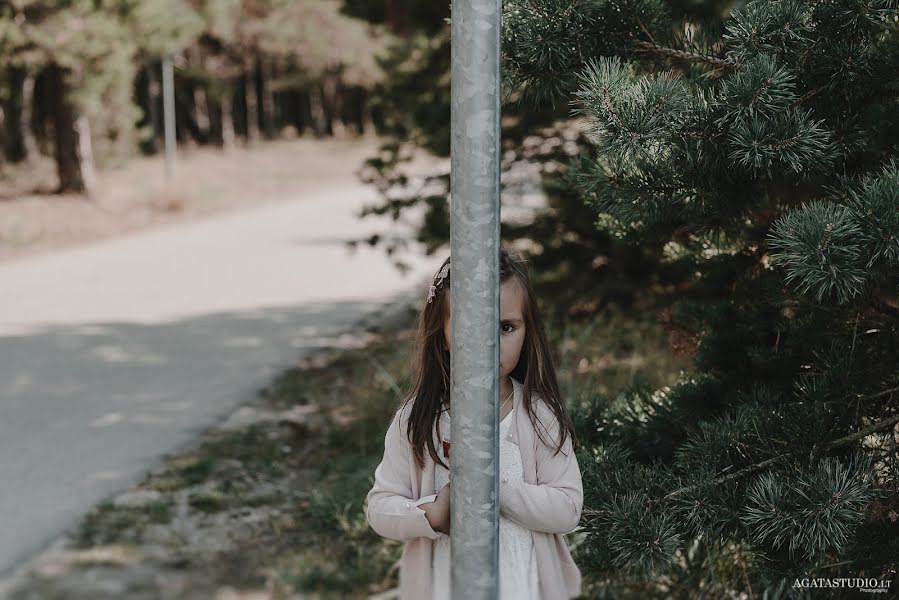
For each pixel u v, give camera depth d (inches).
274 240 653.9
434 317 82.5
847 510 88.5
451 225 63.8
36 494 187.0
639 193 102.0
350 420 237.5
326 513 171.8
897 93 100.0
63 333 354.9
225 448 216.4
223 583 146.7
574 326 282.0
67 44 708.7
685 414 117.1
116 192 893.8
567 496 79.9
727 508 95.3
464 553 65.1
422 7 273.1
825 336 113.0
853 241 80.0
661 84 89.7
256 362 305.1
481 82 61.6
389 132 288.2
